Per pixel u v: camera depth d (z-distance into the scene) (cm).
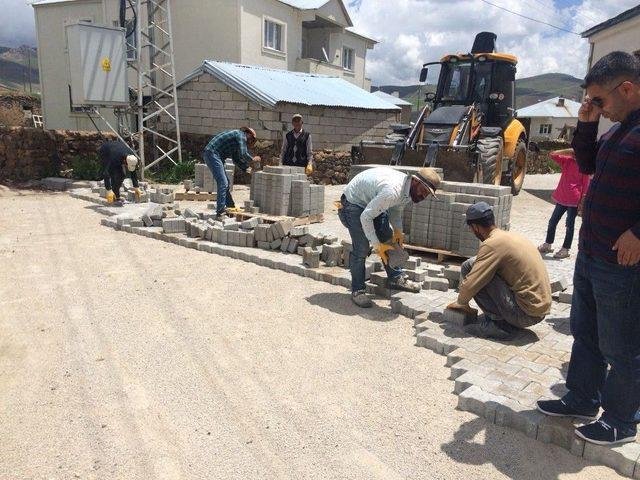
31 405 335
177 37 1791
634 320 274
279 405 345
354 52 2550
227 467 283
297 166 938
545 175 2167
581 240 293
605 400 295
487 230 437
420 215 668
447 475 284
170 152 1402
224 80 1383
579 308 310
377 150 1051
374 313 514
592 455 296
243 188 1302
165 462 284
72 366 387
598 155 278
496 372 375
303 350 427
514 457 300
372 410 343
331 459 293
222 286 579
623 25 1084
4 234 789
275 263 652
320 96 1531
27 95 3438
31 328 453
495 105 1180
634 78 256
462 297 442
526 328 463
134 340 435
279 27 1956
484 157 998
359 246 523
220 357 410
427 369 401
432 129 1039
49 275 598
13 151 1266
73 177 1317
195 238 764
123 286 567
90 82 1187
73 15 1950
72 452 290
